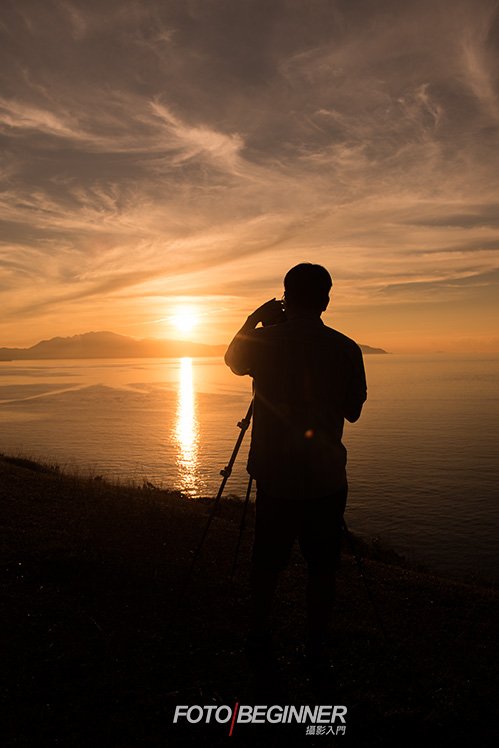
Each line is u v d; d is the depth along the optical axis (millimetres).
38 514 8000
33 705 3332
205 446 101000
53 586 5230
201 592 5305
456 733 3221
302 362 3252
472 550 40750
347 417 3430
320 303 3475
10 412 166625
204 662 3941
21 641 4125
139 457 87812
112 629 4410
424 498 61938
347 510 55844
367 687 3723
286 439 3227
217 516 10273
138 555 6359
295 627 4645
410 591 6059
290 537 3361
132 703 3410
